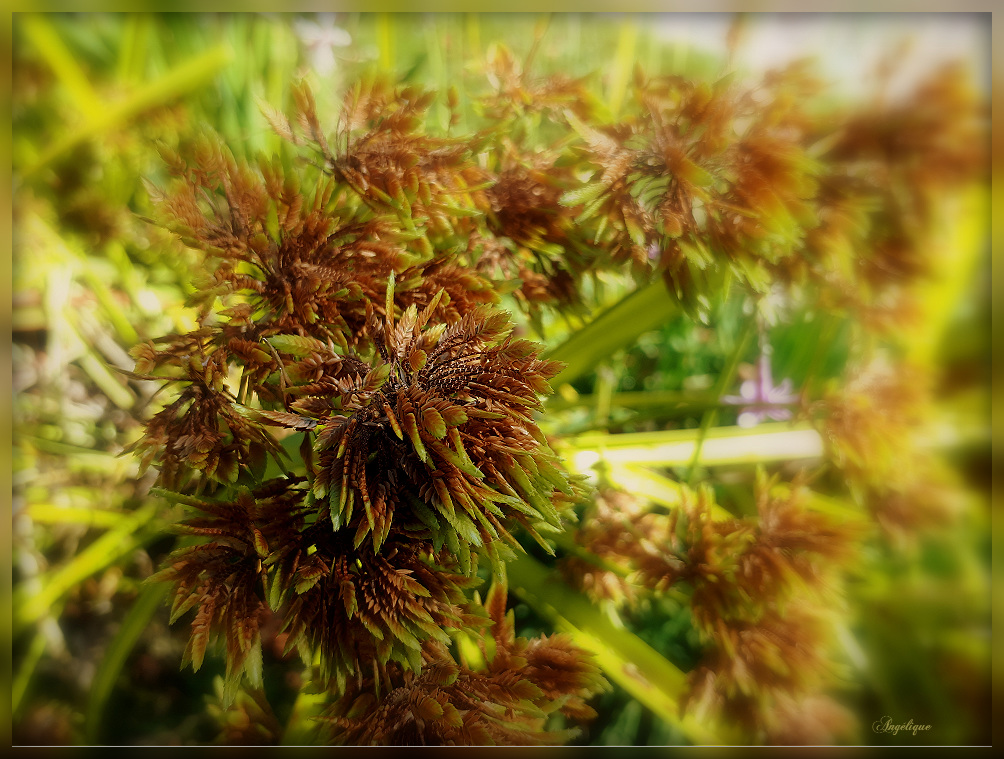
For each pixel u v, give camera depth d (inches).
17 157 5.6
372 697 3.9
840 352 6.3
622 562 5.1
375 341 3.7
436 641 3.9
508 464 3.3
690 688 4.8
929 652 5.3
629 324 5.1
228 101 5.9
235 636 3.3
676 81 4.3
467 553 3.2
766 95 4.1
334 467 3.2
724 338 7.1
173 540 6.4
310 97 3.9
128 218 5.9
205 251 3.7
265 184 3.8
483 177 4.5
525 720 4.1
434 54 6.5
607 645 5.1
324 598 3.4
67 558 6.3
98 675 5.2
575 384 7.4
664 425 7.1
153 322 6.5
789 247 4.1
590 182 4.3
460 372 3.4
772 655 4.6
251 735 4.7
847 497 5.7
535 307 4.9
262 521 3.4
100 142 5.5
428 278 4.0
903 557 5.4
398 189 4.0
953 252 4.6
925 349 5.1
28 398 6.4
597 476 5.5
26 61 5.5
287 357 3.7
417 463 3.3
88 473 6.3
